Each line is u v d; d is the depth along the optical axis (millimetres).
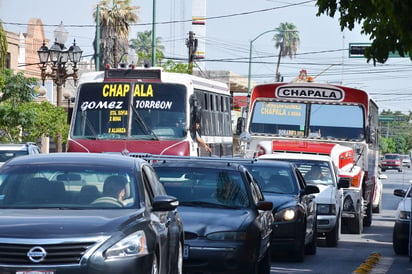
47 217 17781
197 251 23922
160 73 42969
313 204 36281
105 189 19453
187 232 24094
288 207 31922
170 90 42844
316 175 41531
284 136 50156
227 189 26328
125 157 21141
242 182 26609
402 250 38438
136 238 17578
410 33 20594
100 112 42844
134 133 42312
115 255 17094
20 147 51406
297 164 41781
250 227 24609
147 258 17703
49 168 20062
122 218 17984
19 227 17156
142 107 42625
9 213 18203
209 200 26016
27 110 65188
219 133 51188
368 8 24391
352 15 24812
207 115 47781
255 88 50750
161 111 42531
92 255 16938
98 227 17375
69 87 110875
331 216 40469
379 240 46562
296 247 32281
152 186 20938
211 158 28875
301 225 32281
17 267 16719
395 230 38344
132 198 19391
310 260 34500
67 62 65625
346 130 50000
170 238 20641
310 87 50250
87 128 42750
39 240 16844
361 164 50406
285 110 50469
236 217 24828
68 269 16797
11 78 65312
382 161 199875
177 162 27516
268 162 34688
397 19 20500
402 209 38406
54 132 67688
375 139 58406
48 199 19109
